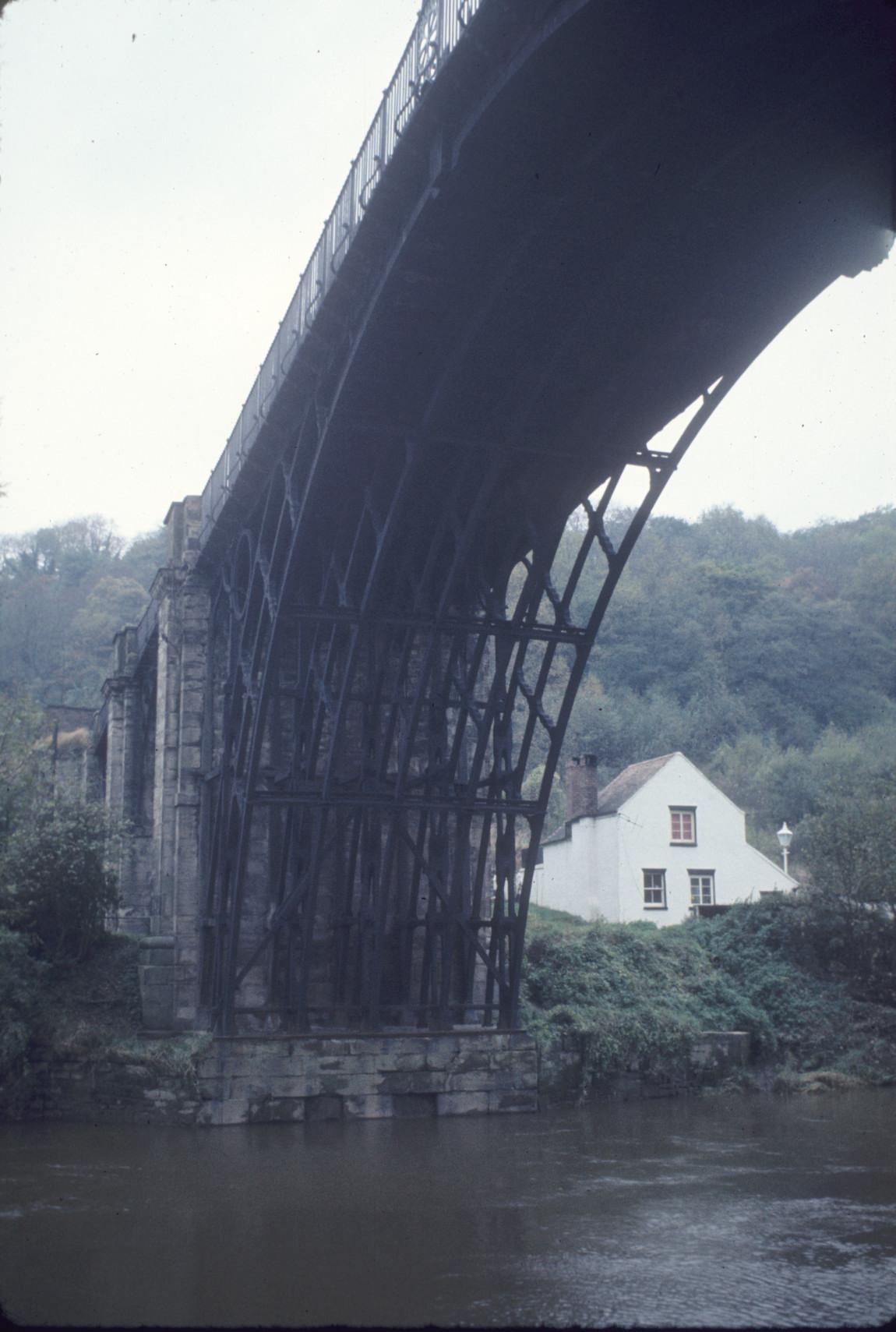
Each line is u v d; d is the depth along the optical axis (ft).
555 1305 37.58
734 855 151.64
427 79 51.21
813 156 51.06
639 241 54.70
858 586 291.79
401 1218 50.96
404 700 84.74
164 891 94.63
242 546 86.48
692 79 46.62
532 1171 62.03
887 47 44.55
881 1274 41.37
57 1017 86.69
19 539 318.86
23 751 100.78
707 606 283.18
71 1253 45.14
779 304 61.00
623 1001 99.55
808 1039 105.70
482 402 67.67
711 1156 66.49
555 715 255.09
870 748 249.34
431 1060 83.76
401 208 56.44
